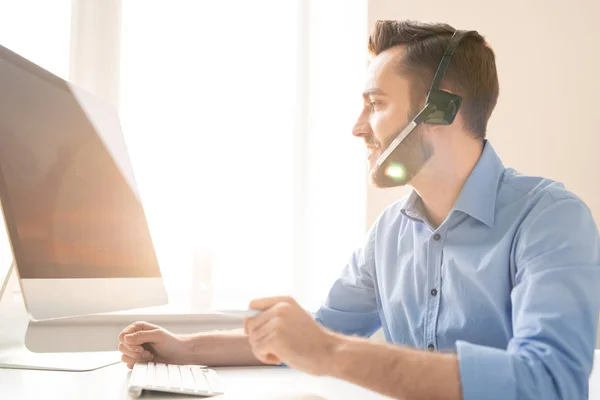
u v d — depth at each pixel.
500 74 2.50
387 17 2.46
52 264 1.16
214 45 2.43
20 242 1.08
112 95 2.34
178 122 2.39
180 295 2.34
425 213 1.30
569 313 0.93
